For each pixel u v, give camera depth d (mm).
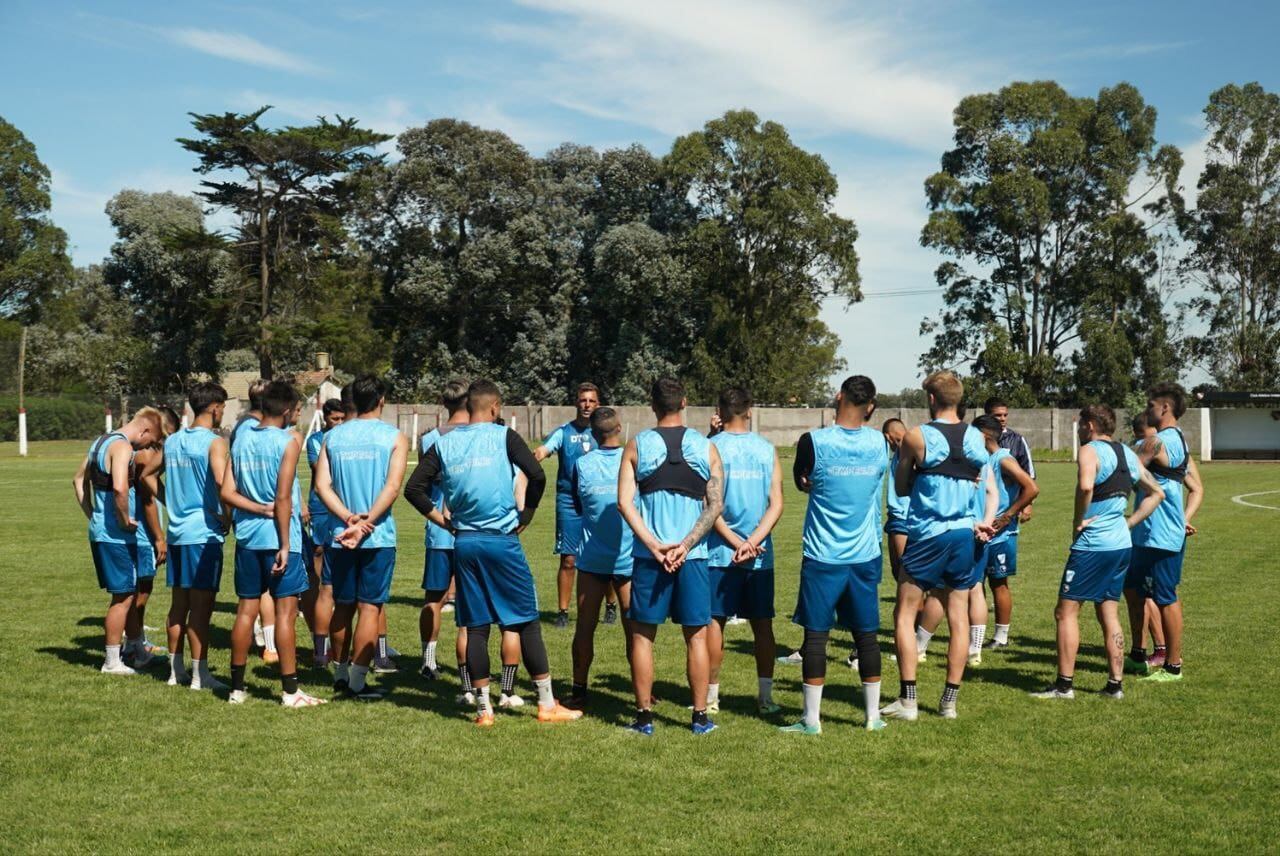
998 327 55625
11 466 34469
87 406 56219
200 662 7434
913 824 4918
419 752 6000
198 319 60938
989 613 10797
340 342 58844
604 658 8625
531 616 6723
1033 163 56812
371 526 6926
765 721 6738
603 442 7070
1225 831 4844
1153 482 7426
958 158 58906
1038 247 57562
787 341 64938
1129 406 52875
